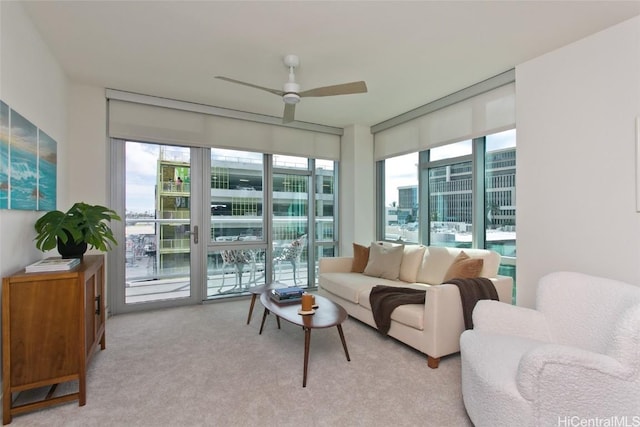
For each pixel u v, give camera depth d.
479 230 3.44
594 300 1.67
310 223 4.80
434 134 3.79
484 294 2.46
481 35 2.38
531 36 2.38
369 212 4.81
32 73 2.20
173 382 2.07
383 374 2.19
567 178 2.51
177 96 3.59
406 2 2.00
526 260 2.78
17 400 1.84
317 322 2.15
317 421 1.68
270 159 4.45
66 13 2.11
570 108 2.48
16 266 1.96
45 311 1.76
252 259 4.38
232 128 4.09
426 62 2.79
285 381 2.09
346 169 4.83
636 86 2.14
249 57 2.71
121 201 3.54
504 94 3.03
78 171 3.24
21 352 1.71
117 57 2.72
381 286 2.99
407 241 4.38
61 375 1.78
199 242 3.96
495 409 1.37
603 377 1.23
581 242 2.42
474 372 1.51
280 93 2.65
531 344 1.63
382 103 3.80
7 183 1.80
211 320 3.33
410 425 1.65
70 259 2.14
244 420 1.69
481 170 3.42
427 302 2.33
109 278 3.47
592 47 2.36
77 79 3.15
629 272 2.17
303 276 4.78
